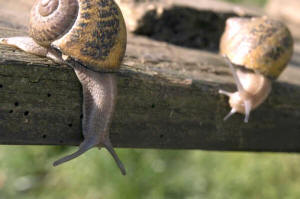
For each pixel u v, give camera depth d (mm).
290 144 429
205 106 391
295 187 630
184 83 383
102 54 358
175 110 382
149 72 381
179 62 416
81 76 357
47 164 798
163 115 379
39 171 802
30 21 359
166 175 708
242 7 569
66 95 356
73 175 719
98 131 359
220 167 698
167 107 379
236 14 485
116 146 373
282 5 776
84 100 358
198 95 387
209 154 723
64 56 354
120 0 457
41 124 353
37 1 360
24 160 811
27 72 348
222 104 397
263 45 414
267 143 420
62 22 354
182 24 463
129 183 677
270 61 414
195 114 389
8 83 345
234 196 637
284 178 659
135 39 443
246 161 683
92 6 356
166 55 423
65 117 356
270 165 673
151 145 381
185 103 384
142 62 396
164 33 459
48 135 355
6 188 773
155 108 376
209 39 476
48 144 357
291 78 453
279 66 417
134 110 372
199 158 719
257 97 409
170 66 404
